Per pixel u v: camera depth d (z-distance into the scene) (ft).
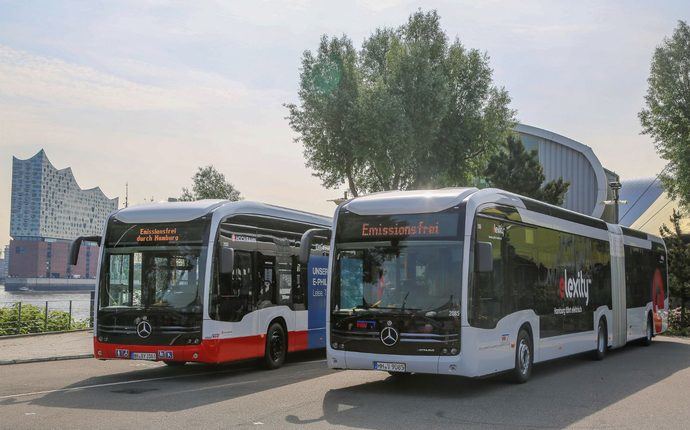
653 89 125.59
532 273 44.01
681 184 121.08
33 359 54.60
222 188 121.90
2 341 69.56
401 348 35.76
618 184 104.99
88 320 88.38
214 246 43.57
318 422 28.68
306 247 40.34
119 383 41.39
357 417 29.91
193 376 45.14
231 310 44.75
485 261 35.45
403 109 96.32
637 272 70.18
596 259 57.93
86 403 33.53
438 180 103.65
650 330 73.97
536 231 45.34
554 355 47.01
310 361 56.80
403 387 39.58
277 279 51.11
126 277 44.09
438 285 35.86
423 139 99.04
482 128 105.29
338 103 99.40
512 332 40.19
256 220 48.93
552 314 46.98
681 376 45.93
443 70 104.83
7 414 30.48
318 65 101.40
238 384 40.91
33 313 83.20
